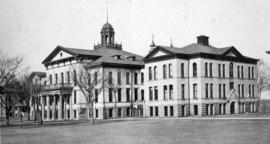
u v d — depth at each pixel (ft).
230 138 101.14
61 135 130.00
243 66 260.42
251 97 263.49
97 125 181.27
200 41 254.47
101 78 235.40
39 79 294.25
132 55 298.56
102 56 276.62
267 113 216.74
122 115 266.57
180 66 234.58
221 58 244.01
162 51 243.19
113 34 317.63
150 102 250.98
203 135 111.24
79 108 265.75
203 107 229.86
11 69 194.59
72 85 272.72
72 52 268.41
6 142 110.63
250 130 120.06
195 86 234.99
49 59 298.56
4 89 210.18
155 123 172.65
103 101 256.52
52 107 286.87
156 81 246.88
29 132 149.18
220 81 242.17
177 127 144.56
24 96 231.91
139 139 106.63
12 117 335.67
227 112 242.17
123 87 268.62
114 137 115.44
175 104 231.71
